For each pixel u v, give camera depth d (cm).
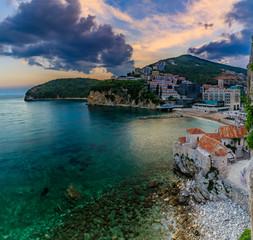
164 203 3312
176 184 3888
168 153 5797
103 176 4478
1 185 4184
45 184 4200
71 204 3419
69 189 3778
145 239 2548
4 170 4944
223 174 3288
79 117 14238
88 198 3584
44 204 3469
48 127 10512
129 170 4734
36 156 5950
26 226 2934
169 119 12544
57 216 3122
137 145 6838
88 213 3145
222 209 2870
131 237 2595
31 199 3641
